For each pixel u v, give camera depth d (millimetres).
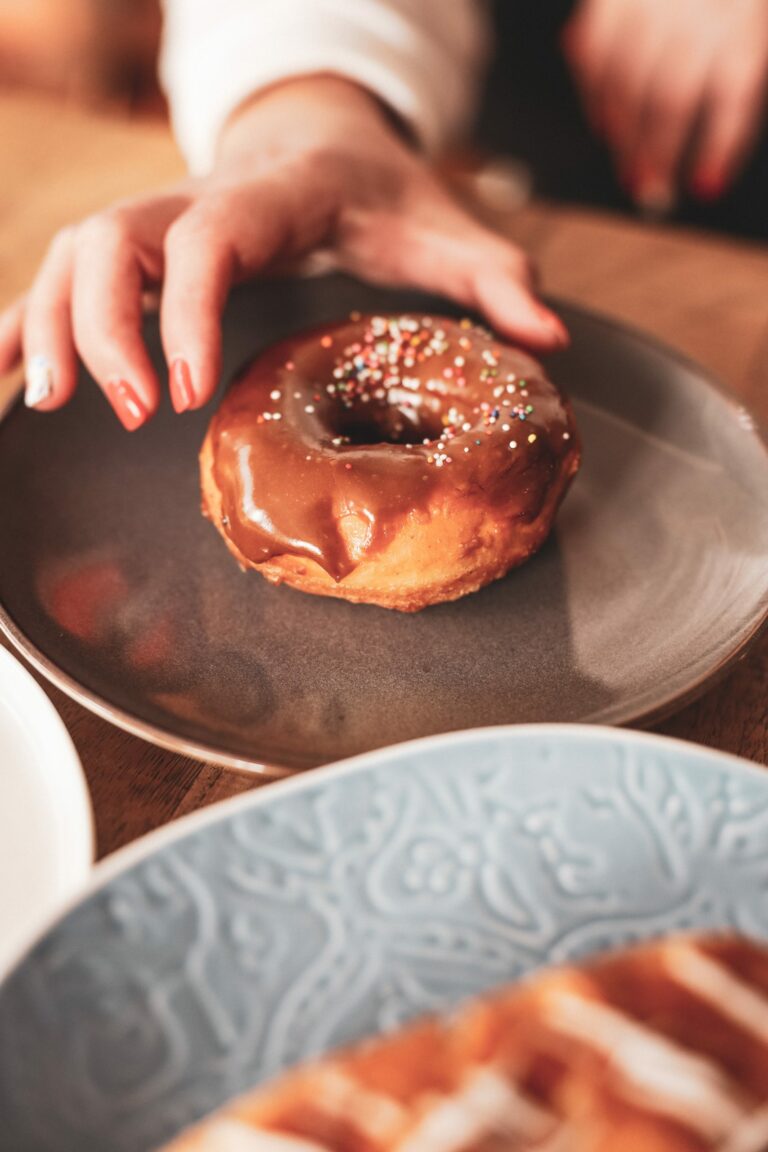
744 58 648
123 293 415
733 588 388
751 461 419
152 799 356
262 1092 290
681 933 314
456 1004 306
